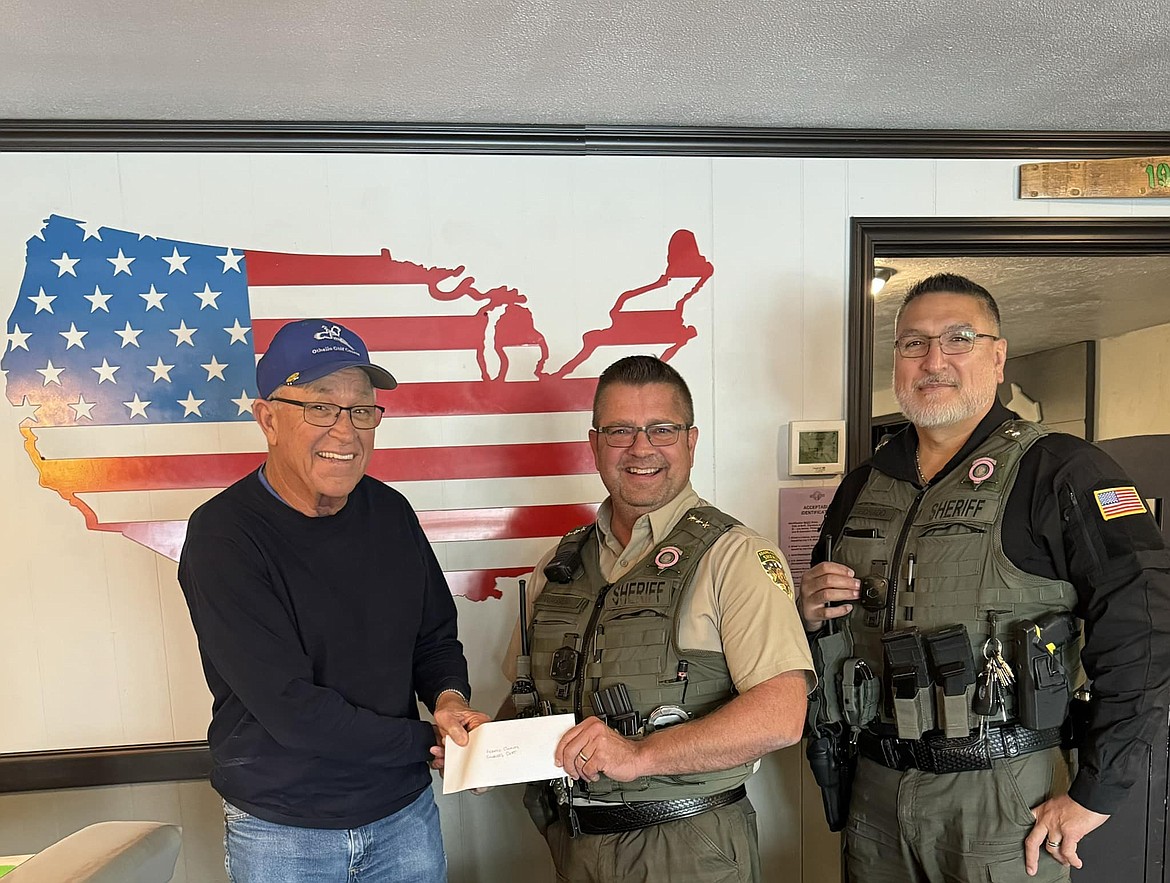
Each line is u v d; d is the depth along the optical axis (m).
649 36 1.59
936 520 1.50
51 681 2.00
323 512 1.43
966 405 1.51
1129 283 2.90
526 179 2.08
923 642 1.45
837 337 2.19
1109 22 1.57
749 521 2.19
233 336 2.02
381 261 2.05
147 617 2.02
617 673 1.40
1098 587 1.35
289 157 2.01
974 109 2.03
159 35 1.54
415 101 1.90
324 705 1.29
